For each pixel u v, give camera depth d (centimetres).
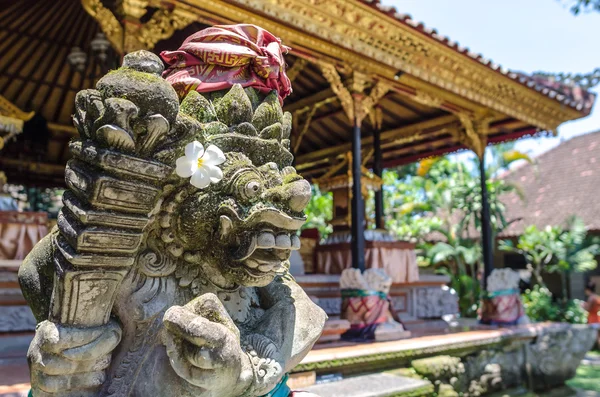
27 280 137
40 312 135
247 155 143
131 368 130
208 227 136
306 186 136
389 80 642
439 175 1380
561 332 690
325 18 512
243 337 143
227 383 121
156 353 130
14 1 601
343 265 673
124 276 125
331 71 577
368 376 418
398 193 1495
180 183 133
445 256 1116
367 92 661
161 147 123
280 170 152
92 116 118
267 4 467
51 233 140
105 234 116
